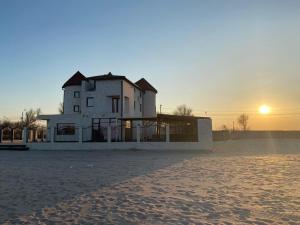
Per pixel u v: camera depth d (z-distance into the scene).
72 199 8.09
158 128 31.42
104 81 35.91
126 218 6.33
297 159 18.55
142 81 45.06
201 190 9.06
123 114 35.25
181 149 28.03
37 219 6.37
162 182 10.55
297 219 6.11
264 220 6.06
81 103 36.69
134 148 28.84
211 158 19.64
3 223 6.11
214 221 6.04
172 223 5.95
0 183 10.61
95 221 6.17
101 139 34.06
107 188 9.56
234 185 9.81
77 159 19.59
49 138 35.00
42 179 11.44
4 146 30.08
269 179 10.94
